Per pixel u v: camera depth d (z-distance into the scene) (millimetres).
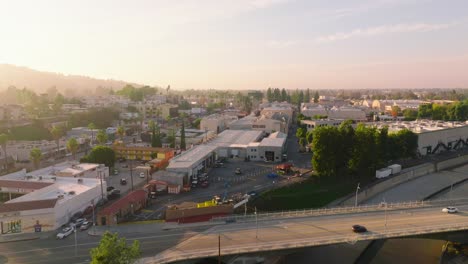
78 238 70125
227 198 94500
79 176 106188
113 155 126875
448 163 150125
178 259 57188
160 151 143125
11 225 73188
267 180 112688
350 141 117438
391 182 122250
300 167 130250
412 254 75688
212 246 62438
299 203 97688
